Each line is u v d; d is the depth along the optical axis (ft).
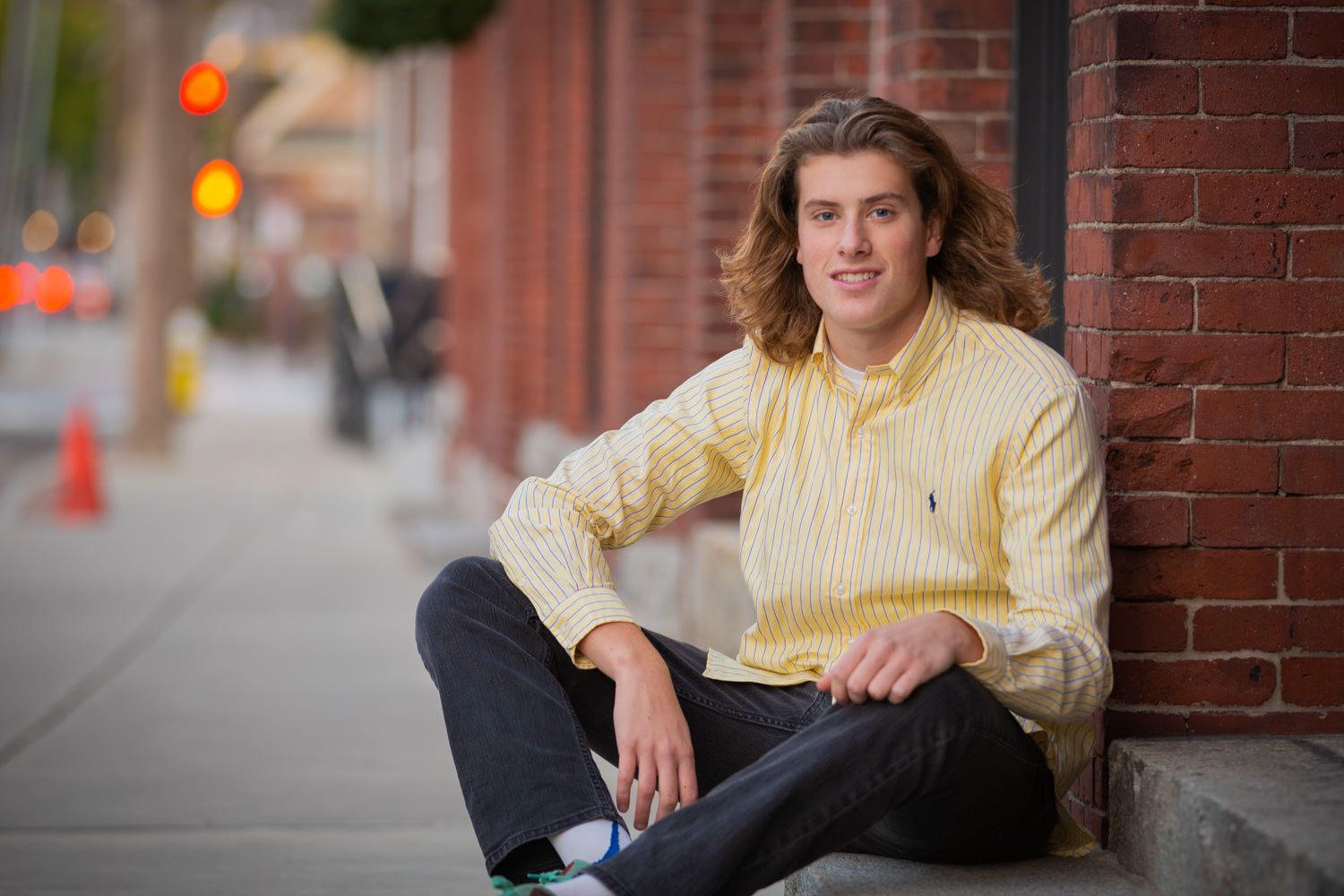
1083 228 16.40
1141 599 15.78
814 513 14.78
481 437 60.03
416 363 87.04
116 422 102.53
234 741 27.68
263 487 68.08
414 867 20.72
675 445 15.66
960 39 22.22
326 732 28.32
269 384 139.74
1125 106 15.61
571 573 14.83
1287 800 13.37
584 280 44.60
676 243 37.47
